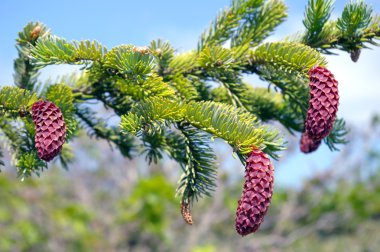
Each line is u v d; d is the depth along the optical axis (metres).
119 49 0.44
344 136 0.57
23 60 0.53
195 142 0.46
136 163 3.01
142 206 2.37
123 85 0.50
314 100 0.43
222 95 0.56
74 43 0.45
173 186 2.36
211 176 0.46
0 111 0.48
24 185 2.07
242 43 0.54
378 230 3.35
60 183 2.70
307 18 0.52
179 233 2.79
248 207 0.40
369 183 3.37
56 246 2.26
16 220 2.09
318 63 0.46
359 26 0.50
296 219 3.29
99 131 0.56
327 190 3.36
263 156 0.41
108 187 3.04
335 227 3.37
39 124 0.42
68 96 0.49
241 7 0.55
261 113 0.59
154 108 0.43
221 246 3.02
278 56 0.48
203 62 0.51
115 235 2.54
